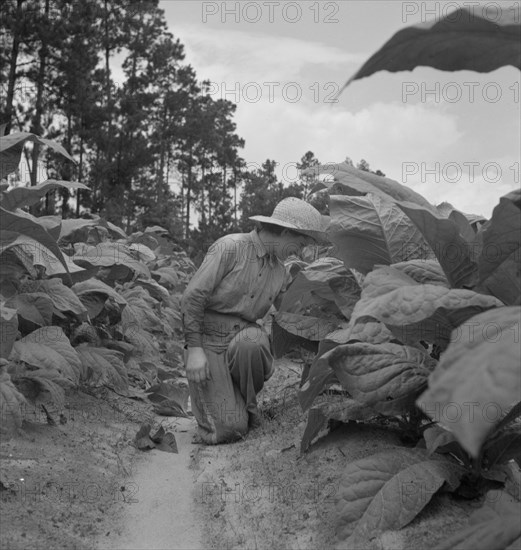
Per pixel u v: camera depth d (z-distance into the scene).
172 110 42.66
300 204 4.75
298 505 3.37
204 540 3.26
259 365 4.77
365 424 3.94
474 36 2.24
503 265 2.88
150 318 5.61
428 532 2.82
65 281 4.83
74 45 27.56
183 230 36.16
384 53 2.16
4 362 3.33
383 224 3.80
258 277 4.84
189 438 4.97
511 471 3.15
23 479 3.50
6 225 3.33
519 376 1.57
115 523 3.40
